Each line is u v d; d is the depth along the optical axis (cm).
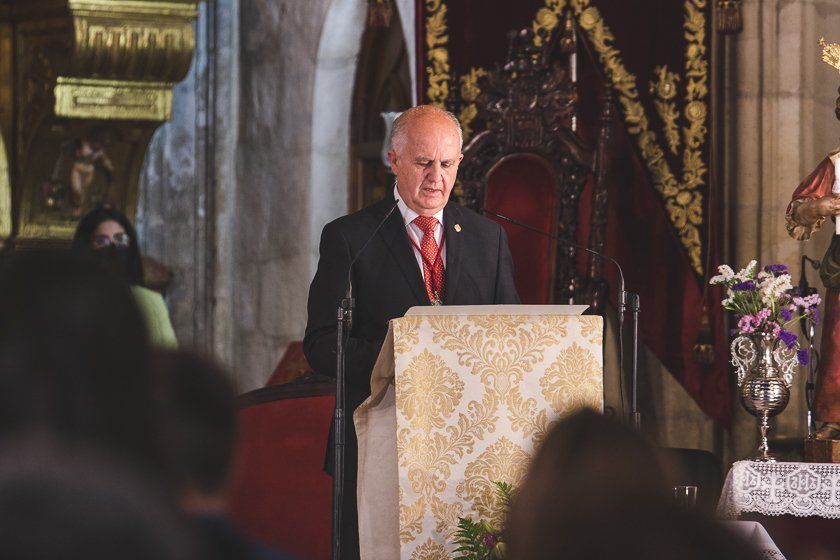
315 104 2255
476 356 845
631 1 1728
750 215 1714
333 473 936
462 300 959
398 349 834
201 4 2416
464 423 840
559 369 857
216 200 2417
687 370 1684
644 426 1727
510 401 848
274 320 2309
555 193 1652
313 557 1564
